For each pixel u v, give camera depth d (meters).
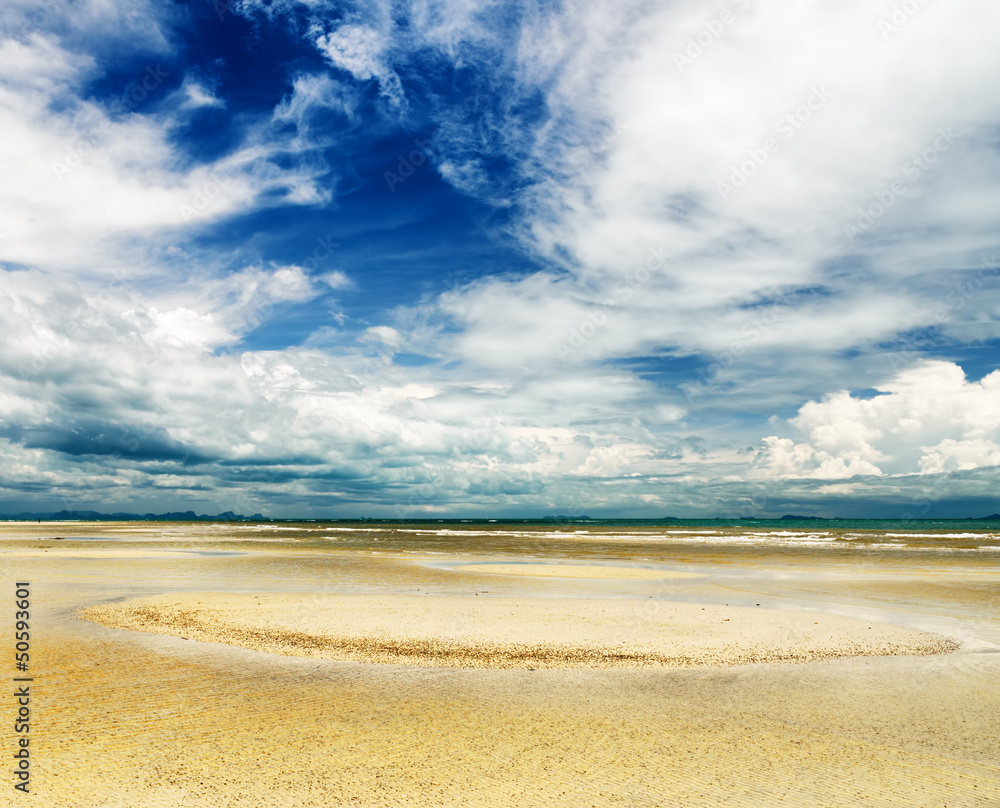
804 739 11.16
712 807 8.47
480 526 186.12
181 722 11.52
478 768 9.71
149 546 61.66
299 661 16.33
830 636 20.12
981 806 8.60
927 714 12.62
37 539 73.44
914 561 49.78
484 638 19.19
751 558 52.81
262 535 91.69
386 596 27.78
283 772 9.42
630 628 20.94
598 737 11.16
